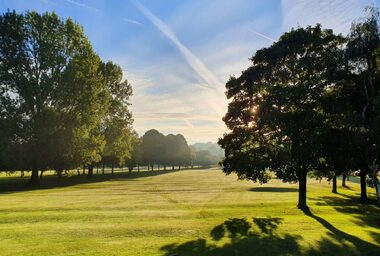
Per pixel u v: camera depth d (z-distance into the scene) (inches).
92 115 2341.3
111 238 727.1
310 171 1392.7
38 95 2128.4
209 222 920.9
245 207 1233.4
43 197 1459.2
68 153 2274.9
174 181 2824.8
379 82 1099.9
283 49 1182.9
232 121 1273.4
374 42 979.9
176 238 739.4
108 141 3120.1
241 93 1268.5
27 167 2327.8
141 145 5482.3
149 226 844.0
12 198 1403.8
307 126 1091.9
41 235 740.0
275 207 1252.5
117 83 3174.2
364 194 1620.3
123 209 1117.7
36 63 2156.7
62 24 2240.4
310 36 1184.2
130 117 3255.4
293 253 647.1
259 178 1198.9
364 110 1032.2
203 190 1939.0
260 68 1226.6
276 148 1197.1
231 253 641.0
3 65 2063.2
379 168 1080.8
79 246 659.4
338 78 1119.0
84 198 1439.5
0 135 2058.3
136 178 3307.1
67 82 2175.2
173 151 6363.2
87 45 2349.9
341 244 713.6
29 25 2155.5
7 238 710.5
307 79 1176.8
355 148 1123.9
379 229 884.6
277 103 1144.2
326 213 1152.2
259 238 753.6
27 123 2102.6
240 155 1229.7
